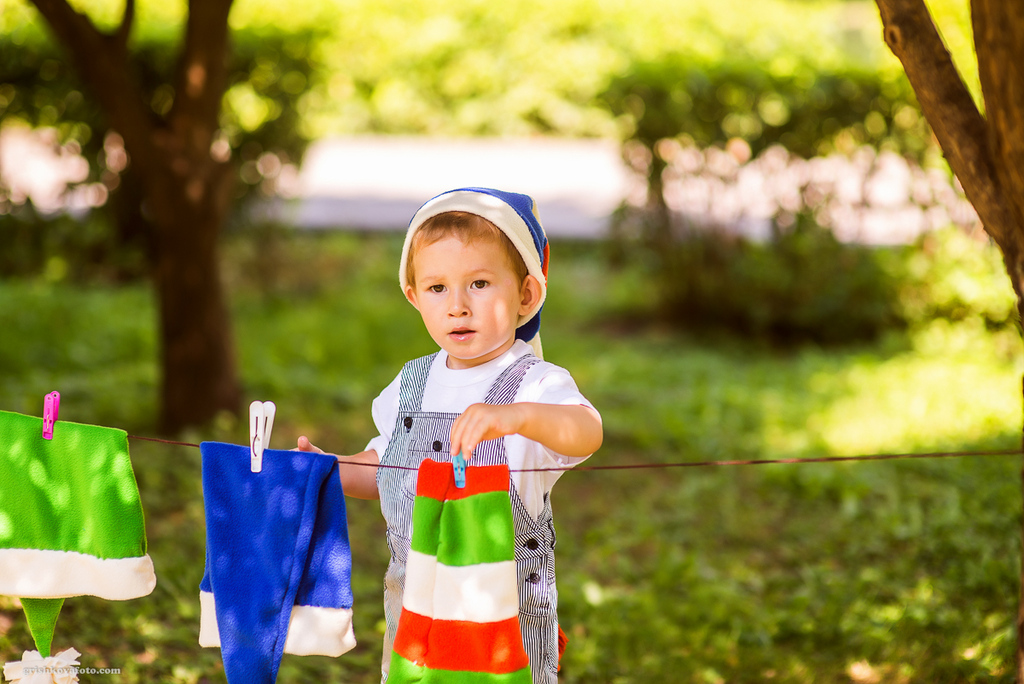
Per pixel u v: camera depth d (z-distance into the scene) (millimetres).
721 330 9680
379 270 11695
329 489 2223
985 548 4617
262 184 9859
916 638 3939
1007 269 2293
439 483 2092
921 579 4555
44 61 8391
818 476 6105
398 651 2084
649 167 9242
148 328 8984
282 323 9570
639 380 8398
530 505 2184
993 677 3463
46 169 11711
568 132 18922
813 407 7500
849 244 9094
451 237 2174
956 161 2338
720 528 5586
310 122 10023
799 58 9109
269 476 2207
